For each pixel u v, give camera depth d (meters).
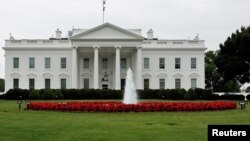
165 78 85.94
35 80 84.69
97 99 72.06
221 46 80.25
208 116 32.28
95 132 22.39
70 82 84.94
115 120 28.81
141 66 81.44
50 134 21.66
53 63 85.00
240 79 80.88
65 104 37.47
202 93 71.81
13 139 20.12
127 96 46.16
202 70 86.00
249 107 45.31
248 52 76.00
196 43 86.25
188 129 23.69
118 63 80.06
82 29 83.06
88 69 85.75
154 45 86.19
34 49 84.62
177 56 86.06
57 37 91.88
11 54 84.62
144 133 22.05
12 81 84.50
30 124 26.08
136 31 82.56
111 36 80.19
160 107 36.12
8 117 31.05
